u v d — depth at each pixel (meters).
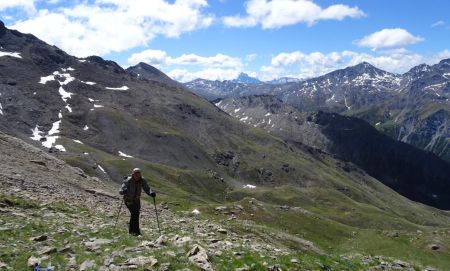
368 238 98.94
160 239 20.86
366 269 29.77
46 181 37.91
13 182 33.41
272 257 22.20
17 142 49.97
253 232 48.34
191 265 17.59
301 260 23.52
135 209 23.56
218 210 93.25
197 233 28.44
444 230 114.25
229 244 23.70
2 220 22.34
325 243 94.44
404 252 87.19
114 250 18.55
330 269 24.03
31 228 21.58
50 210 28.02
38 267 15.05
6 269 15.07
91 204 34.50
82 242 19.80
